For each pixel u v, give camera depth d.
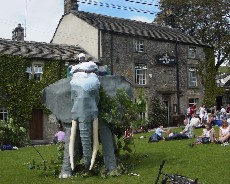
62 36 36.53
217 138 16.97
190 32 45.00
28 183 9.95
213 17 43.50
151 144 17.89
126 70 33.12
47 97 11.19
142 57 34.31
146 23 40.06
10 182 10.25
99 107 10.73
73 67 10.57
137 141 20.03
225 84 52.62
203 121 28.59
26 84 28.06
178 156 13.30
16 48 29.16
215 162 11.62
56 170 10.82
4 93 27.27
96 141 9.84
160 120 34.16
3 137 22.00
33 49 30.02
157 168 11.05
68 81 10.96
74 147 10.38
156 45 35.44
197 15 43.75
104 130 10.77
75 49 32.88
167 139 19.62
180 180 6.48
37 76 28.91
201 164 11.40
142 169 11.06
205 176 9.68
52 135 28.86
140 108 11.53
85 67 10.37
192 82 38.16
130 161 12.34
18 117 27.55
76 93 10.00
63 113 10.78
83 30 33.69
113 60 32.38
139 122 11.56
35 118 28.50
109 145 10.73
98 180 9.87
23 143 22.69
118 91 11.05
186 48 37.69
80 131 9.74
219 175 9.76
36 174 11.29
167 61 35.91
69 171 10.56
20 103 27.67
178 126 34.31
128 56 33.38
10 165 13.62
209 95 38.97
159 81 35.31
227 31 44.03
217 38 44.53
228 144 15.81
